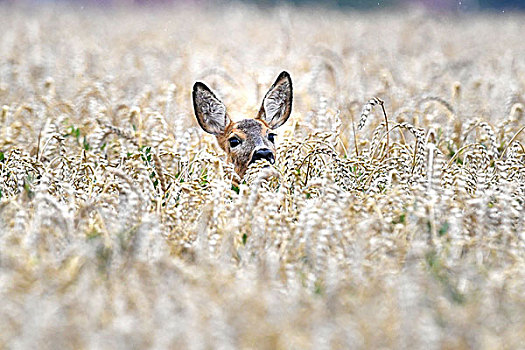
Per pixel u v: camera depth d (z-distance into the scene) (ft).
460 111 59.57
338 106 59.62
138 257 30.48
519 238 33.37
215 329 24.93
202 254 31.63
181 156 44.62
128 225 33.99
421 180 38.17
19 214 33.09
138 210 34.47
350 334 24.64
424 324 25.03
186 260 32.53
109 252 31.19
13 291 27.14
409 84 70.54
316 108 61.16
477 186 38.50
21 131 51.80
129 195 35.47
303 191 39.01
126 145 51.24
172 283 28.35
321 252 30.86
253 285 28.27
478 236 33.30
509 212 34.71
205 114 52.06
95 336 24.58
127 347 24.26
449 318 25.94
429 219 33.88
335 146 49.85
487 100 64.08
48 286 27.30
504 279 29.01
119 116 57.82
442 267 30.07
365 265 30.14
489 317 26.08
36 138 51.19
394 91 64.28
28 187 38.27
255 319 25.70
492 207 36.94
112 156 48.52
